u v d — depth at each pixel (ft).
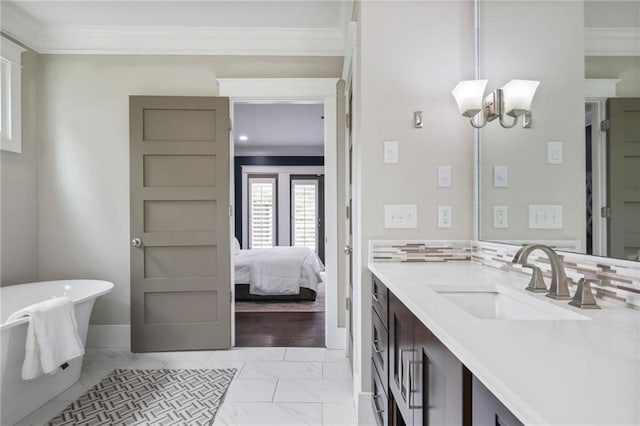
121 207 9.62
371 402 6.08
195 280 9.31
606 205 3.30
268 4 8.36
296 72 9.75
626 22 3.03
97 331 9.56
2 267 8.55
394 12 6.24
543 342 2.19
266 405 6.71
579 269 3.59
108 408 6.57
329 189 9.75
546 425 1.31
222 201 9.36
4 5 8.30
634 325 2.56
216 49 9.61
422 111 6.24
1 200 8.54
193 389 7.30
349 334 8.89
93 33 9.39
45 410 6.50
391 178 6.23
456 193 6.25
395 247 6.18
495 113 5.16
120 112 9.59
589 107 3.58
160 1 8.22
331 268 9.72
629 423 1.30
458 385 2.30
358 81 6.63
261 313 13.17
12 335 5.96
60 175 9.56
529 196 4.67
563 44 4.02
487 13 5.82
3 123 8.64
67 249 9.59
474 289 4.13
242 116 15.97
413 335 3.40
